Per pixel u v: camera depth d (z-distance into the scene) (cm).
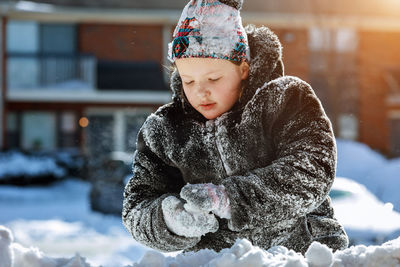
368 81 3033
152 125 252
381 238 800
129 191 254
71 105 2911
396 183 1262
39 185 2406
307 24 2928
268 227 235
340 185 1013
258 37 243
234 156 237
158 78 2945
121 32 2933
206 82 236
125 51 2938
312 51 2967
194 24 231
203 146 242
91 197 1652
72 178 2577
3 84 2814
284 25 2956
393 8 3019
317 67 2962
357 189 1002
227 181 212
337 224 253
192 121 246
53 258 203
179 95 257
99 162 1880
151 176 253
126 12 2880
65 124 2911
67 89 2867
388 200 1217
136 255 791
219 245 240
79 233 1169
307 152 220
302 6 2952
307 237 242
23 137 2877
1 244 186
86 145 2917
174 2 2981
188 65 234
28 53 2839
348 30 3019
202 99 236
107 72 2925
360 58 3025
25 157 2478
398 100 3056
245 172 236
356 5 2981
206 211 204
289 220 234
